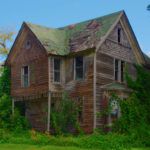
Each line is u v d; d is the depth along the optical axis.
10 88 27.95
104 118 21.77
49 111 22.36
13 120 25.41
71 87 23.36
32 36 24.92
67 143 18.25
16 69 26.77
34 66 24.45
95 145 17.27
